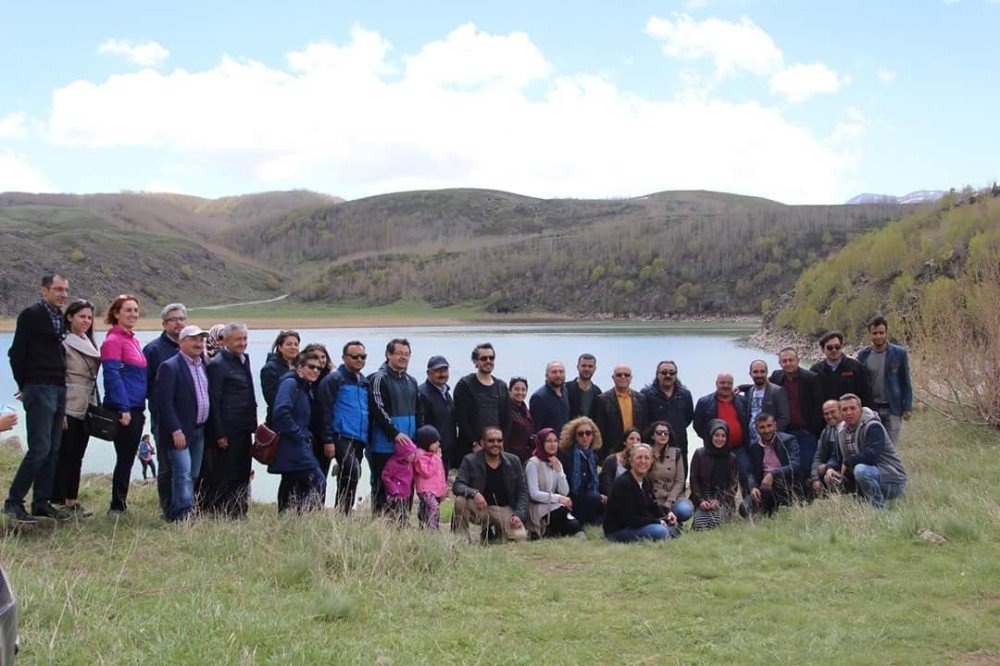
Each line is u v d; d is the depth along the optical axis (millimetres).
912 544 7840
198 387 8547
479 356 10180
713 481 9852
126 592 6051
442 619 5852
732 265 151750
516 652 5203
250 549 7180
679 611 6102
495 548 8328
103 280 156500
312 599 6023
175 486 8297
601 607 6215
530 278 170000
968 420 15336
